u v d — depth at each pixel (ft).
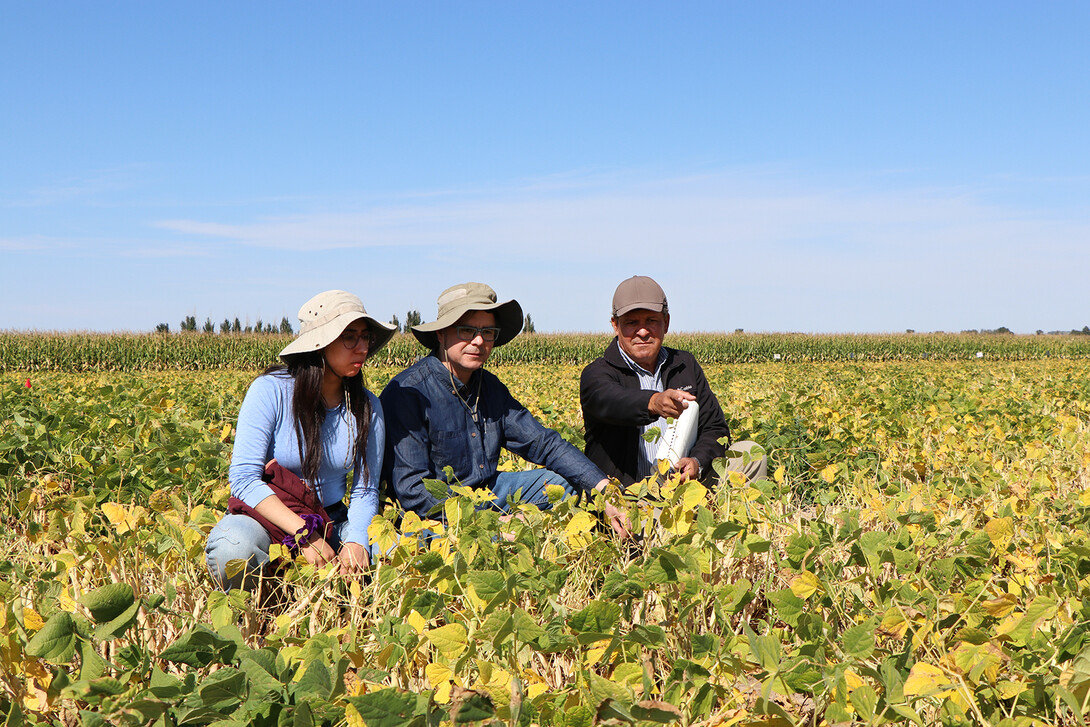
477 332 10.67
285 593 7.98
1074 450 14.79
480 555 7.22
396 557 7.43
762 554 8.44
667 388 12.82
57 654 5.18
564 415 21.21
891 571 8.01
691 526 7.52
